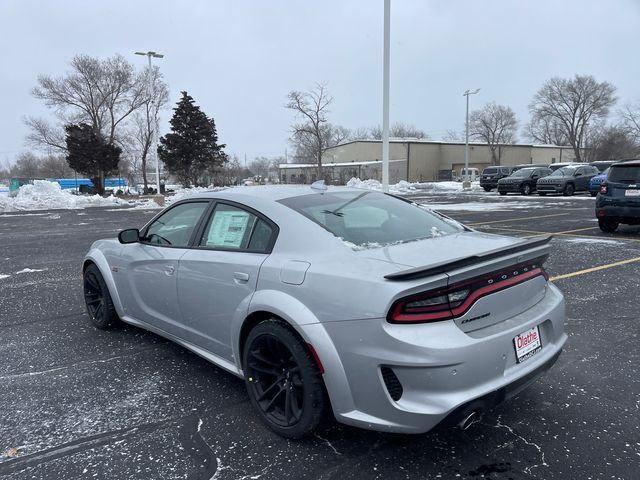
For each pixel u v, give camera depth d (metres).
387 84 14.02
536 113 79.12
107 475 2.54
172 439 2.88
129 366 3.96
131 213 21.56
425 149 69.06
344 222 3.13
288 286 2.77
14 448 2.80
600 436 2.83
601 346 4.21
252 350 2.98
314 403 2.66
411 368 2.30
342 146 76.00
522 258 2.71
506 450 2.71
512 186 27.66
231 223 3.41
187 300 3.56
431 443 2.79
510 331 2.55
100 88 46.84
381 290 2.37
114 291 4.52
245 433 2.93
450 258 2.67
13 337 4.69
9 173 109.12
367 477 2.50
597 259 7.89
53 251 10.23
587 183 26.45
